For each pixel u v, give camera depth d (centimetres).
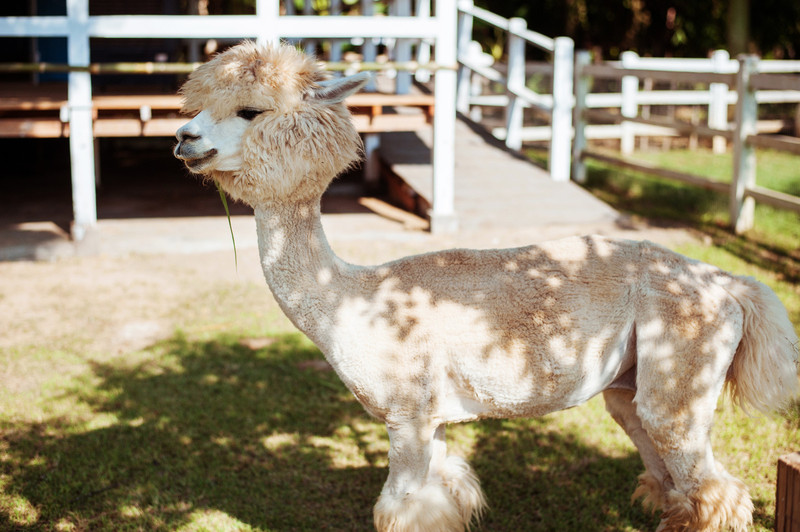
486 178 999
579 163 1143
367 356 299
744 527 296
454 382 303
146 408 491
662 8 1944
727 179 1141
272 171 280
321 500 396
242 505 391
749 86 837
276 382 528
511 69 1227
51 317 635
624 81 1384
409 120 864
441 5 815
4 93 911
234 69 280
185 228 857
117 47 1245
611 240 313
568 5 1964
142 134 803
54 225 870
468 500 321
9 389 513
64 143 1345
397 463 304
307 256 299
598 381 303
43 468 422
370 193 1066
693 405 293
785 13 1844
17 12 1193
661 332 292
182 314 646
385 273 309
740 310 298
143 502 393
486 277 303
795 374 297
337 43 1191
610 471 413
